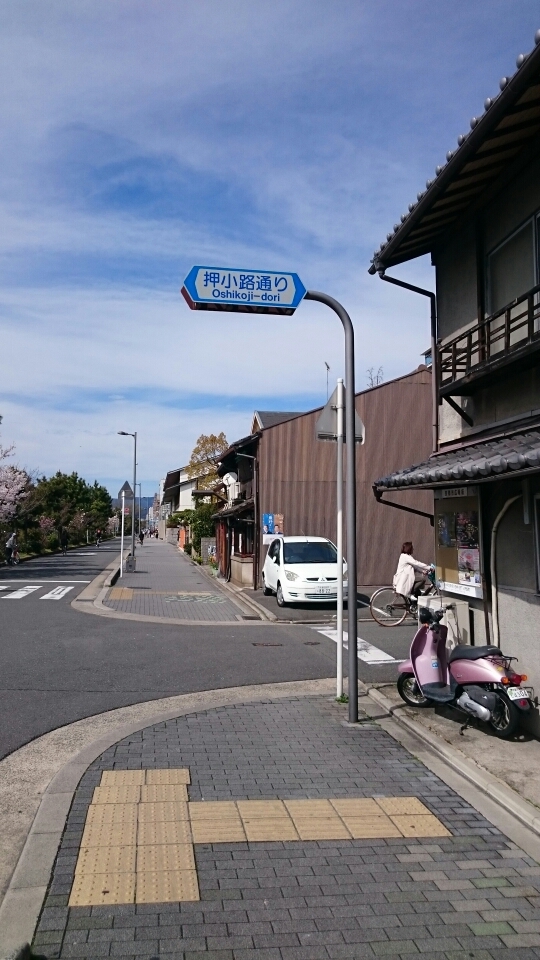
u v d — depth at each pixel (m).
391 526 22.59
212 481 45.59
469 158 7.12
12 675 9.69
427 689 7.47
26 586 23.08
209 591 23.03
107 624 14.70
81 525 65.38
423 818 5.14
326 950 3.53
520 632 7.16
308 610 17.19
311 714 7.91
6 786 5.69
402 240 8.91
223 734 7.07
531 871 4.39
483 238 8.73
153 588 23.67
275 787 5.66
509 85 5.93
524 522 7.08
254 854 4.52
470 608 8.23
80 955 3.43
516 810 5.22
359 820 5.07
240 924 3.73
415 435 22.83
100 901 3.90
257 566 22.59
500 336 7.71
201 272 7.37
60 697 8.58
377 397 22.78
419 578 15.39
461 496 8.45
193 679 9.66
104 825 4.86
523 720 7.02
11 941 3.48
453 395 8.79
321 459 22.88
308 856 4.52
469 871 4.38
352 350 7.84
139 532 80.12
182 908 3.87
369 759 6.39
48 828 4.78
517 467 5.70
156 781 5.71
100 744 6.66
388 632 14.06
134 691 8.94
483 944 3.62
